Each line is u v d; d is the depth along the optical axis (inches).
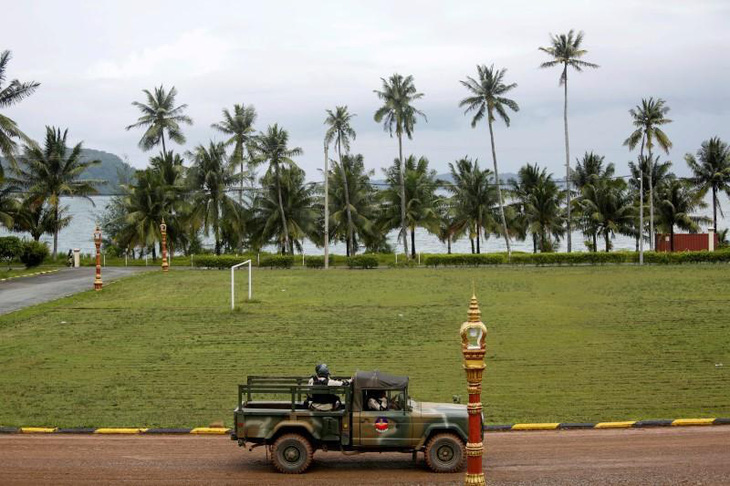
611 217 3248.0
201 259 2733.8
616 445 767.1
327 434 699.4
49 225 3070.9
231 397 994.1
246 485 660.1
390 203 3230.8
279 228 3088.1
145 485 660.7
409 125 2962.6
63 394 1017.5
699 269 2410.2
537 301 1765.5
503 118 2928.2
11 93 2167.8
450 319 1535.4
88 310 1691.7
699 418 864.9
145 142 3189.0
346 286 2116.1
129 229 2994.6
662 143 2773.1
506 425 843.4
